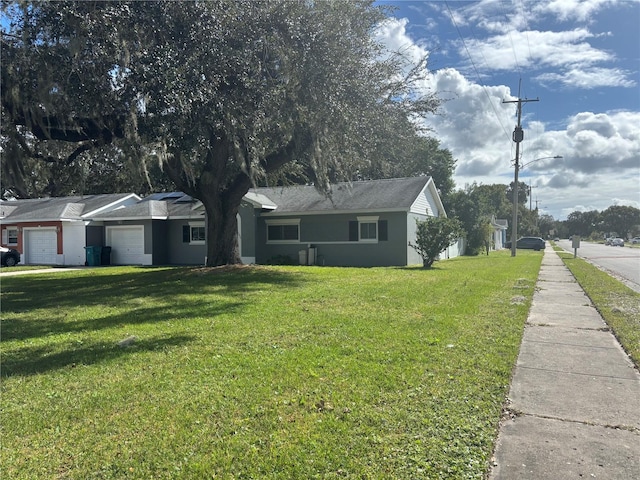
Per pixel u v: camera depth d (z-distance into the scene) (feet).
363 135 48.65
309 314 28.68
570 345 22.22
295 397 14.99
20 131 39.11
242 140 42.75
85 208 92.79
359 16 43.60
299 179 86.22
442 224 65.82
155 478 10.64
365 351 20.15
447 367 18.04
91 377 17.49
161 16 34.83
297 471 10.78
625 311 30.91
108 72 34.58
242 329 24.81
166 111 37.04
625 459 11.40
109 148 43.47
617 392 15.90
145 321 27.81
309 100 40.83
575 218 453.58
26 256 92.58
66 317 30.14
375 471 10.76
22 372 18.26
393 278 48.93
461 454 11.53
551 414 14.07
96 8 32.42
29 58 32.71
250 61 37.70
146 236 87.04
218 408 14.23
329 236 76.84
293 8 38.70
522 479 10.52
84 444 12.23
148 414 13.92
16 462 11.38
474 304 32.48
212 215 56.39
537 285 46.83
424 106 55.01
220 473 10.75
